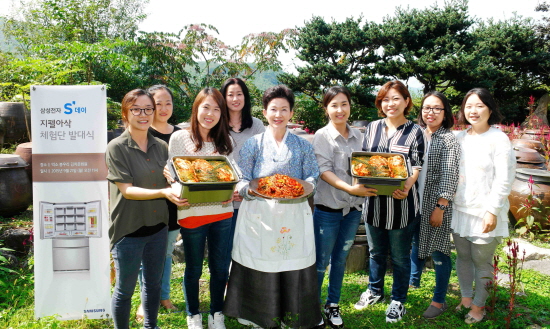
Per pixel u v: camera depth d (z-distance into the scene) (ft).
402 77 64.18
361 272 14.28
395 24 64.90
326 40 64.69
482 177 10.17
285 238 9.18
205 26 60.59
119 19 60.80
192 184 7.76
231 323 10.73
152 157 8.86
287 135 9.79
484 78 63.77
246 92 11.48
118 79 45.03
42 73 29.32
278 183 8.79
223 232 9.85
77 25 52.85
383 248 11.47
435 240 10.71
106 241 10.33
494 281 10.59
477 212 10.21
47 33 52.16
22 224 17.47
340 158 10.28
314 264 9.72
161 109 11.16
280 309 9.66
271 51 63.93
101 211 10.19
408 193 10.37
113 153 8.34
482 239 10.22
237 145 11.42
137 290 12.37
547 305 11.75
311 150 9.90
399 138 10.33
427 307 11.69
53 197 9.97
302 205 9.39
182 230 9.50
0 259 11.83
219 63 66.80
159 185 8.84
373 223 10.66
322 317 10.25
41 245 10.09
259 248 9.28
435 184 10.69
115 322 8.98
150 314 9.39
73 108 9.81
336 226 10.36
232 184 8.14
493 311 10.68
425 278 13.71
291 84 64.49
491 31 76.13
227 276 10.30
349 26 65.98
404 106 10.37
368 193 9.31
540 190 17.49
